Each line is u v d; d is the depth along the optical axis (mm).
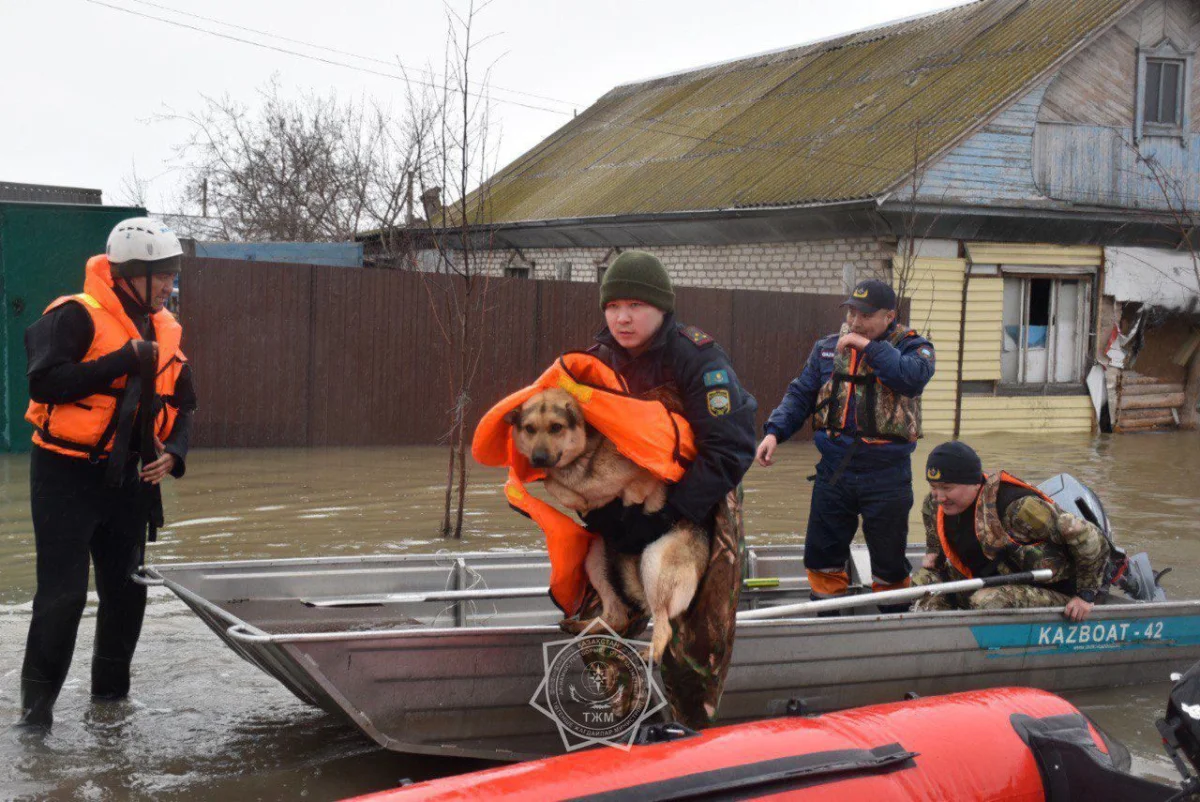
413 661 3979
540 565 5758
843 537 5730
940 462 5266
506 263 24984
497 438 3635
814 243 16953
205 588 4961
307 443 12000
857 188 15531
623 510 3494
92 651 5367
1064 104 16594
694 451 3410
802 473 11516
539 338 13055
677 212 18203
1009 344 17016
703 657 3494
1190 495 10805
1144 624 5375
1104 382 17516
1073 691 5309
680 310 13773
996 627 5004
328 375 12023
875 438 5477
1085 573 5168
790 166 17734
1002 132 16094
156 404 4465
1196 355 18266
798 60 23203
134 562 4652
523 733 4215
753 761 2828
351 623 5078
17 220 10266
